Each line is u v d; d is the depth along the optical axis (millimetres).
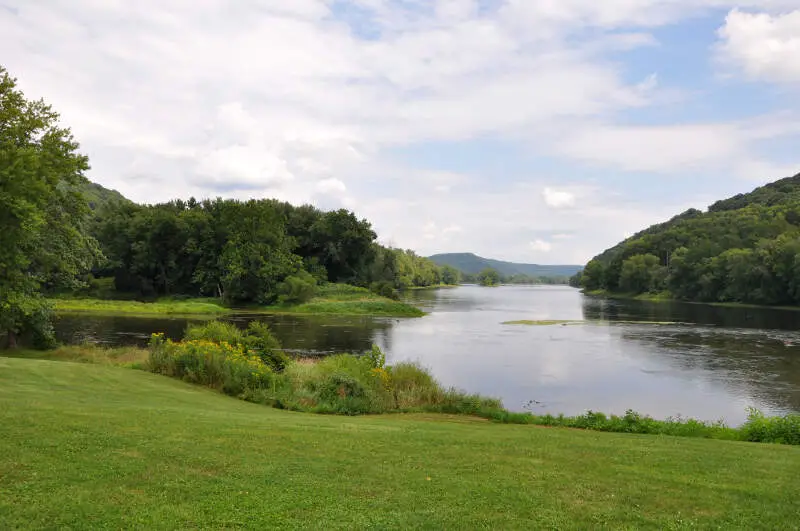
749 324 59906
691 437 15039
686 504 7887
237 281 79438
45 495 6988
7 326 29234
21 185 24203
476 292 184500
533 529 6766
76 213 32531
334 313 74125
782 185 173750
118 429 10461
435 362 34750
